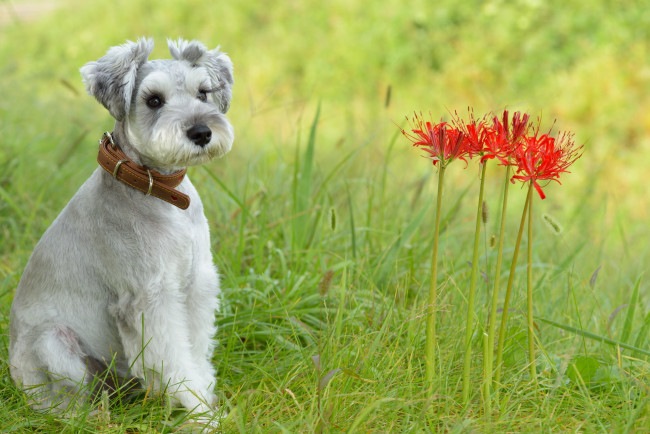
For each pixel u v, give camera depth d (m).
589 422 4.33
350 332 5.33
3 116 10.40
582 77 14.30
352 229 6.39
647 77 14.08
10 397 4.72
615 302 6.56
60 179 8.29
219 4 19.50
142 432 4.32
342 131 13.26
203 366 4.88
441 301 5.39
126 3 20.62
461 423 3.99
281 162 8.30
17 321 4.69
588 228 9.59
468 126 4.10
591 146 12.94
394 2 17.42
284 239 6.94
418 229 7.23
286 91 15.83
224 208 7.20
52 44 19.94
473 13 16.62
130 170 4.44
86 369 4.56
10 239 7.34
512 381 4.68
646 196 11.51
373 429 4.16
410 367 4.55
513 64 15.27
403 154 10.98
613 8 15.63
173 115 4.38
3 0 12.70
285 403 4.47
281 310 5.53
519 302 5.44
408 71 15.93
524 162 4.07
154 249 4.45
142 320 4.36
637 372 4.83
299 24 18.09
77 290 4.59
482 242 7.94
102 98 4.51
